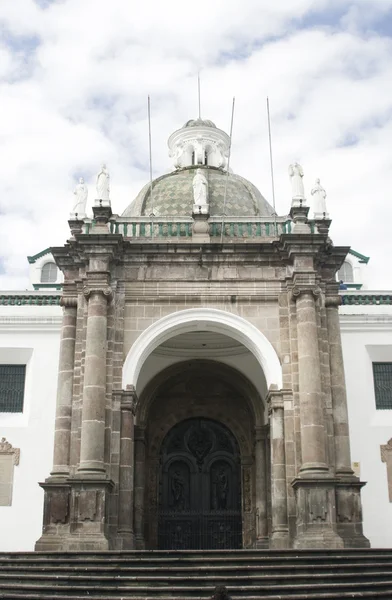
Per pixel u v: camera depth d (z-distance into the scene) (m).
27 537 25.42
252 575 16.05
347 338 28.14
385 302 29.17
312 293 22.56
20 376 27.81
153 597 14.73
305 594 14.85
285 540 20.91
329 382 22.56
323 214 24.69
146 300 23.17
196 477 28.34
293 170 24.47
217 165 32.03
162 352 27.67
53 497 21.03
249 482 28.02
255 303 23.27
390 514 25.97
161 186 29.28
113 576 15.92
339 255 23.78
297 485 20.66
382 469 26.48
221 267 23.55
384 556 17.75
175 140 32.66
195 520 27.77
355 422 26.98
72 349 22.89
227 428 29.02
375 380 28.06
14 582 16.09
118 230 24.39
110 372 22.27
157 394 28.83
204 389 29.17
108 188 24.12
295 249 22.98
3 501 25.81
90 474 20.47
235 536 27.62
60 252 23.78
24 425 26.75
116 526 20.88
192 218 24.47
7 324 27.81
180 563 16.75
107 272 22.64
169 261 23.44
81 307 23.08
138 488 27.00
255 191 29.73
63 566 16.91
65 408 22.22
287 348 22.78
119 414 21.98
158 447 28.50
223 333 24.03
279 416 22.05
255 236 24.34
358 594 14.88
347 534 20.69
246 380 28.38
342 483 21.17
